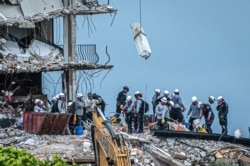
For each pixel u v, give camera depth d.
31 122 134.88
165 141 124.69
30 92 173.62
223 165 74.38
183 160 96.62
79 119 137.12
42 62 185.62
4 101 164.25
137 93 136.88
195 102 142.25
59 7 199.50
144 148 85.12
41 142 121.12
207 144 124.81
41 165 45.12
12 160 44.03
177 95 144.50
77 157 97.56
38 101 151.38
